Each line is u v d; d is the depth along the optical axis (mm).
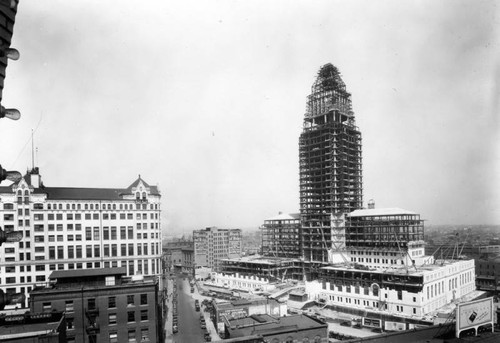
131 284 53531
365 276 109438
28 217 95125
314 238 154875
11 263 92688
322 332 57312
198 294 146875
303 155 162750
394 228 132125
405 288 95812
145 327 53156
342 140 151625
